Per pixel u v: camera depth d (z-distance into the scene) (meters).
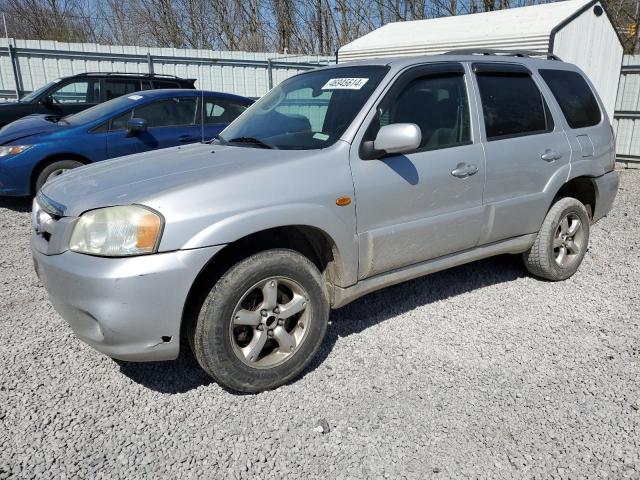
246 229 2.77
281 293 3.07
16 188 6.81
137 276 2.56
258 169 2.94
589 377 3.17
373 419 2.80
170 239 2.62
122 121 7.27
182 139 7.59
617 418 2.79
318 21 26.67
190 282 2.65
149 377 3.20
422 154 3.49
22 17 24.72
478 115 3.83
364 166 3.23
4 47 12.90
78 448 2.59
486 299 4.28
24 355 3.41
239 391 2.99
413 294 4.37
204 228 2.68
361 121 3.28
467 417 2.81
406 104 3.51
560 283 4.63
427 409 2.88
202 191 2.74
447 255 3.83
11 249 5.57
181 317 2.69
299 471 2.46
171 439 2.66
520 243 4.30
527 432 2.70
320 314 3.15
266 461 2.52
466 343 3.58
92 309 2.61
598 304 4.20
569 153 4.41
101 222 2.65
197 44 26.97
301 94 3.88
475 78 3.90
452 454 2.55
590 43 10.05
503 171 3.93
